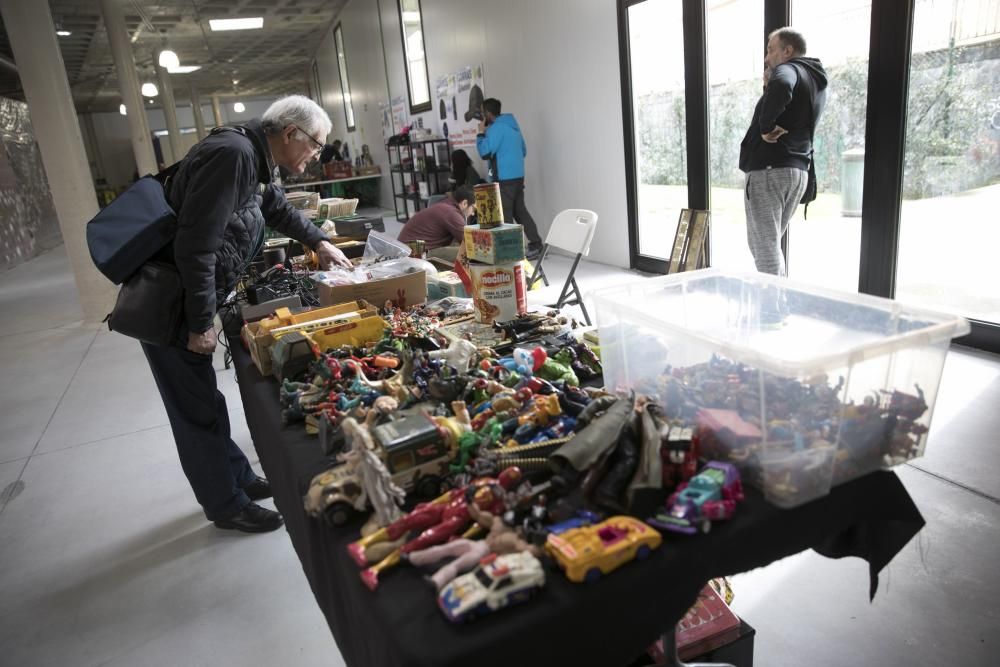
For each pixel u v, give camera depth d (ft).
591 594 2.37
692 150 14.73
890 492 3.12
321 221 12.69
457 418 3.42
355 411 3.69
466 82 24.63
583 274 17.49
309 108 5.56
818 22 11.39
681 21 14.29
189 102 77.66
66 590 6.61
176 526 7.60
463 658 2.16
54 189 16.79
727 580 5.32
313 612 6.00
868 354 2.65
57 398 12.34
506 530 2.63
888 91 10.02
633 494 2.64
